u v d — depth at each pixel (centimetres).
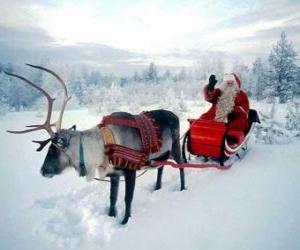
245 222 421
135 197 532
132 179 454
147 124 488
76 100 2045
